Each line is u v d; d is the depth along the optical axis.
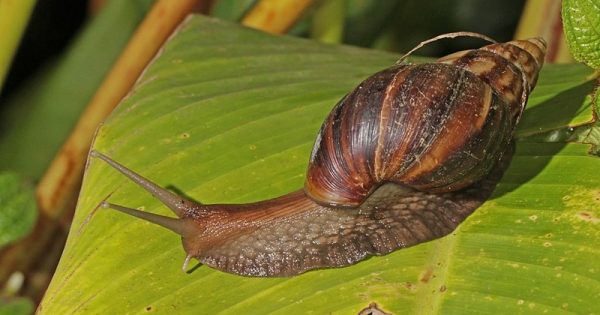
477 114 0.66
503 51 0.67
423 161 0.66
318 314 0.63
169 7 0.73
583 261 0.63
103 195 0.67
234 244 0.66
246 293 0.64
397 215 0.66
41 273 0.75
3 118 0.81
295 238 0.66
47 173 0.73
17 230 0.69
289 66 0.71
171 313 0.64
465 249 0.64
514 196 0.66
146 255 0.65
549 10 0.72
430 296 0.63
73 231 0.66
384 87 0.66
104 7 0.81
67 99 0.79
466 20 0.86
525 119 0.68
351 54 0.72
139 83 0.70
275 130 0.68
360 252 0.65
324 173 0.66
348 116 0.66
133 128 0.68
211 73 0.70
